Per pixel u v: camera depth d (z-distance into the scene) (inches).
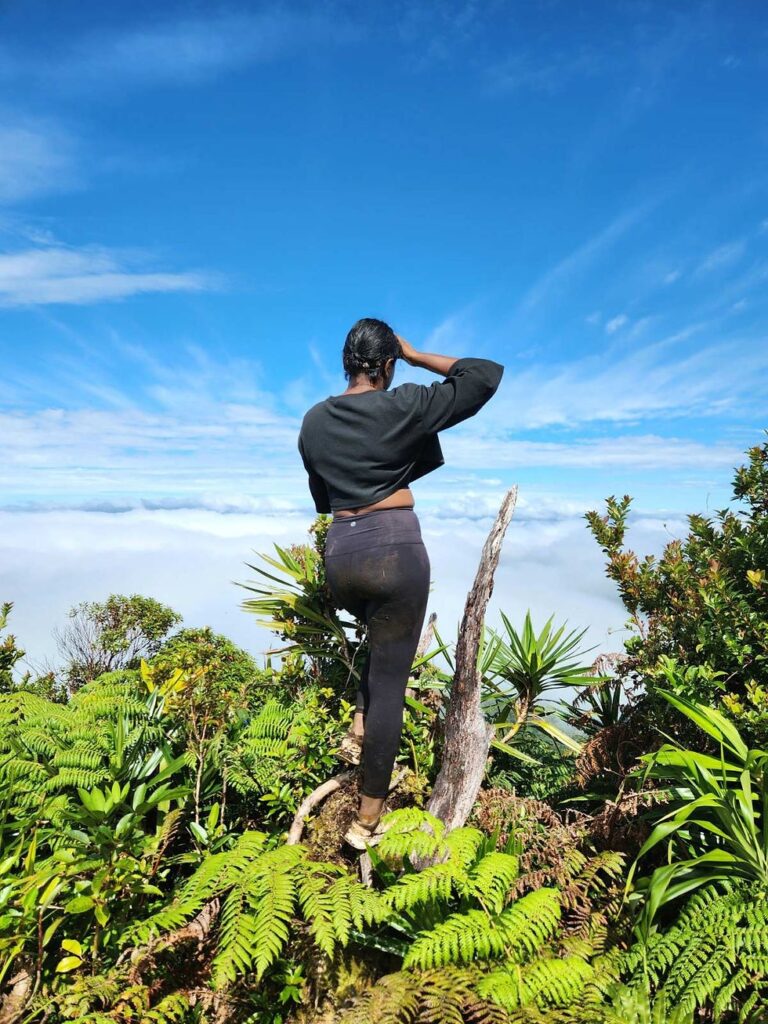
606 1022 82.4
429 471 107.4
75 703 142.9
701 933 93.4
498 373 99.0
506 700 163.2
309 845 111.7
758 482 172.4
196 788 119.8
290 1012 93.5
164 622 339.3
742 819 105.7
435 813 113.8
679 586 164.1
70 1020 79.8
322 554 161.6
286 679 158.9
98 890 90.0
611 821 122.6
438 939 84.3
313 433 103.5
